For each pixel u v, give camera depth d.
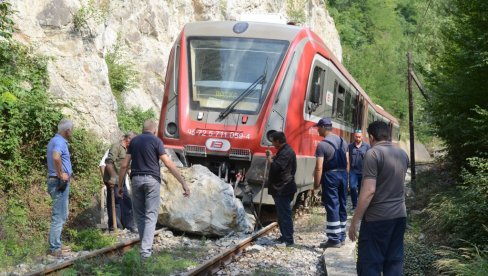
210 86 11.04
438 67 14.86
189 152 10.81
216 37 11.35
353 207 12.15
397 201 5.77
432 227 10.95
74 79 14.91
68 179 8.14
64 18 15.20
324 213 13.15
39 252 8.31
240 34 11.30
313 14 43.16
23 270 7.23
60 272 6.76
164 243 9.07
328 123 9.00
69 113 14.16
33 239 9.05
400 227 5.85
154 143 7.68
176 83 11.19
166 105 11.17
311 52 11.63
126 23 20.61
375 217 5.75
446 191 12.32
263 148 10.62
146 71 21.11
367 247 5.79
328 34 45.91
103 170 10.09
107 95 15.84
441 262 8.24
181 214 9.50
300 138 11.10
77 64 15.16
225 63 11.13
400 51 58.09
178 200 9.62
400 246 5.89
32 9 14.70
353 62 53.03
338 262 7.86
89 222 10.99
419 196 14.63
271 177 9.16
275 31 11.36
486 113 10.82
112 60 19.12
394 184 5.75
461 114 12.53
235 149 10.62
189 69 11.21
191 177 9.88
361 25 60.44
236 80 11.00
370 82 52.28
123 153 10.10
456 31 13.06
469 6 12.45
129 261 7.00
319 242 9.74
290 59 11.08
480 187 9.71
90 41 15.80
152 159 7.70
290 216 9.20
